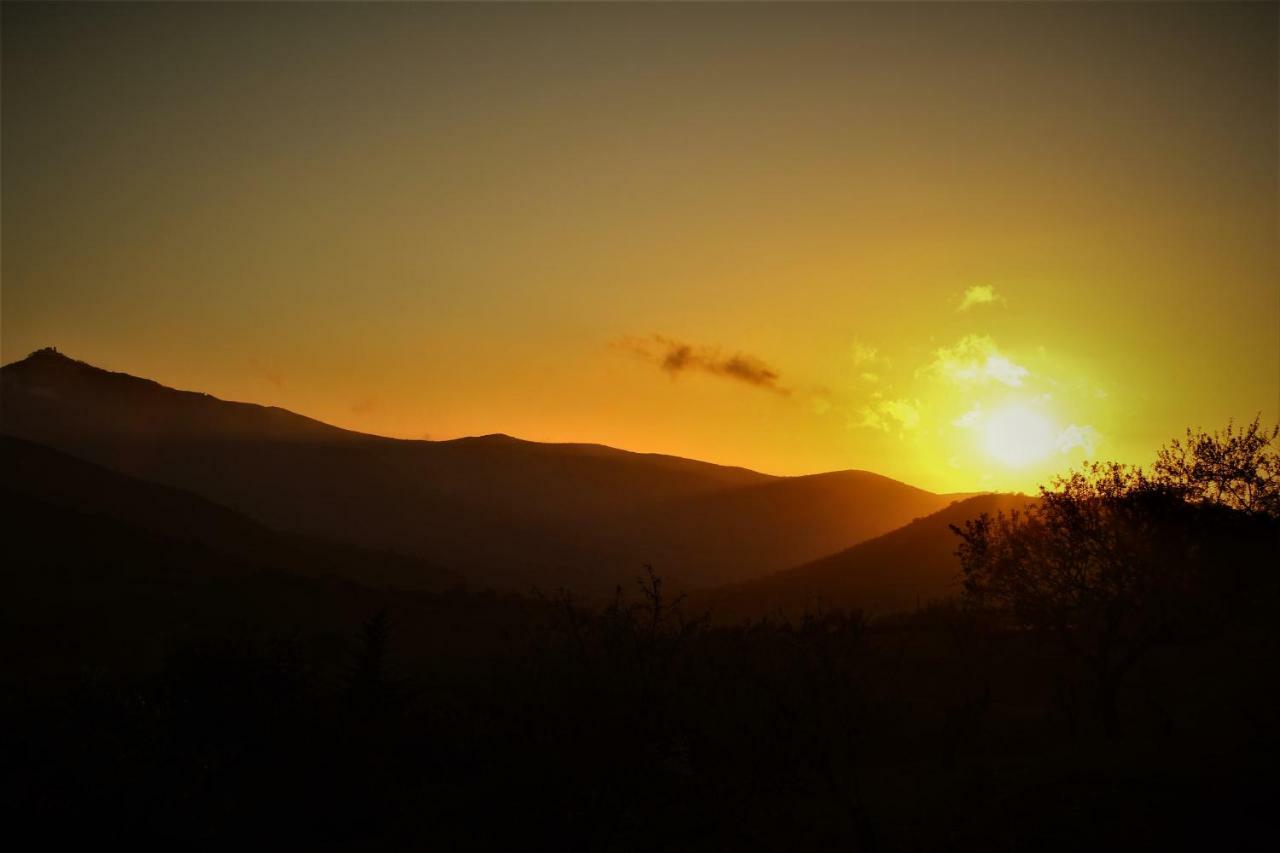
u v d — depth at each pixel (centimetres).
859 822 1398
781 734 1248
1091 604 2445
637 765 1155
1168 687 2750
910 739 2269
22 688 2136
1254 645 2578
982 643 2989
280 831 1548
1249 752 1670
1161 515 2402
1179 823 1368
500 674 1328
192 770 1611
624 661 1242
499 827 1240
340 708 1878
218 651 2052
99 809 1435
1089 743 2133
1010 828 1473
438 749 1541
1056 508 2608
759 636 1495
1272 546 2286
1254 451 2403
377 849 1441
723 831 1363
